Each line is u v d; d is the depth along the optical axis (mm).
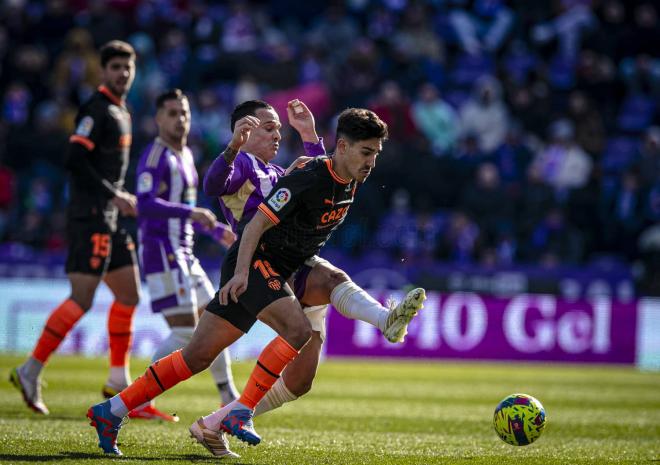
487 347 51438
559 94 71250
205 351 17922
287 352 17500
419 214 55906
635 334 51875
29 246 55125
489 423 27188
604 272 53031
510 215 57750
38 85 69562
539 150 65875
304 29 77562
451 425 26469
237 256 18109
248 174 20203
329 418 27172
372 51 67688
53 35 73188
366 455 19938
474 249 55469
